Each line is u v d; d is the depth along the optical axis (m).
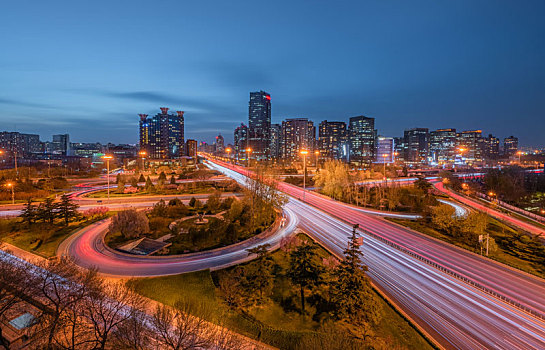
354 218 56.53
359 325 22.39
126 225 41.56
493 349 22.20
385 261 36.47
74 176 115.50
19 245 38.50
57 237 41.66
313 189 91.06
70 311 19.94
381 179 115.69
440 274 33.34
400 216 59.59
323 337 21.50
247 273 27.14
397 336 23.34
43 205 46.47
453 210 50.97
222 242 41.91
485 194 100.94
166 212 52.72
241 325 23.62
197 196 74.31
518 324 24.97
